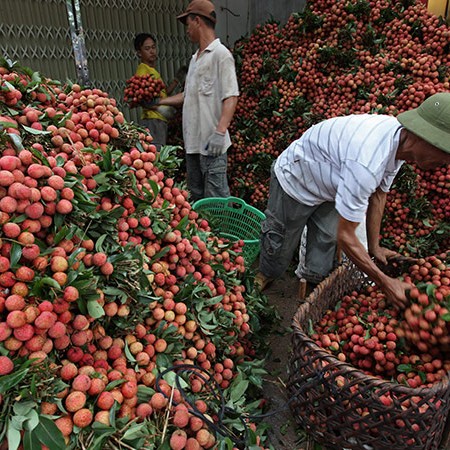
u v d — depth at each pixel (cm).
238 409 138
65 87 189
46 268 102
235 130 390
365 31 333
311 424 164
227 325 164
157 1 463
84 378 99
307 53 347
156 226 153
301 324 174
